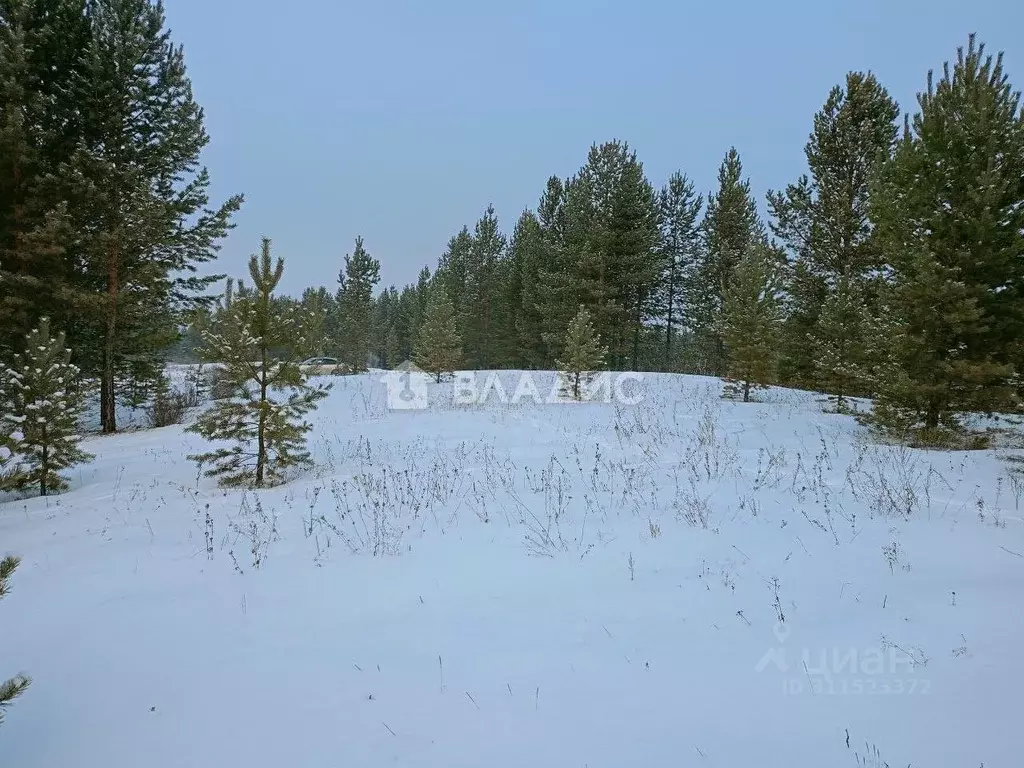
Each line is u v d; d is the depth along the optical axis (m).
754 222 34.47
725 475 8.59
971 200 10.75
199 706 3.50
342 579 5.39
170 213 17.14
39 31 15.27
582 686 3.54
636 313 36.44
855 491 7.53
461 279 49.78
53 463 10.07
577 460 9.96
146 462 12.13
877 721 3.11
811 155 21.84
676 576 5.10
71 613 4.87
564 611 4.54
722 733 3.06
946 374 10.98
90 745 3.19
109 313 16.52
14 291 14.98
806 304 21.73
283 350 9.88
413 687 3.59
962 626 4.04
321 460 11.35
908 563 5.18
